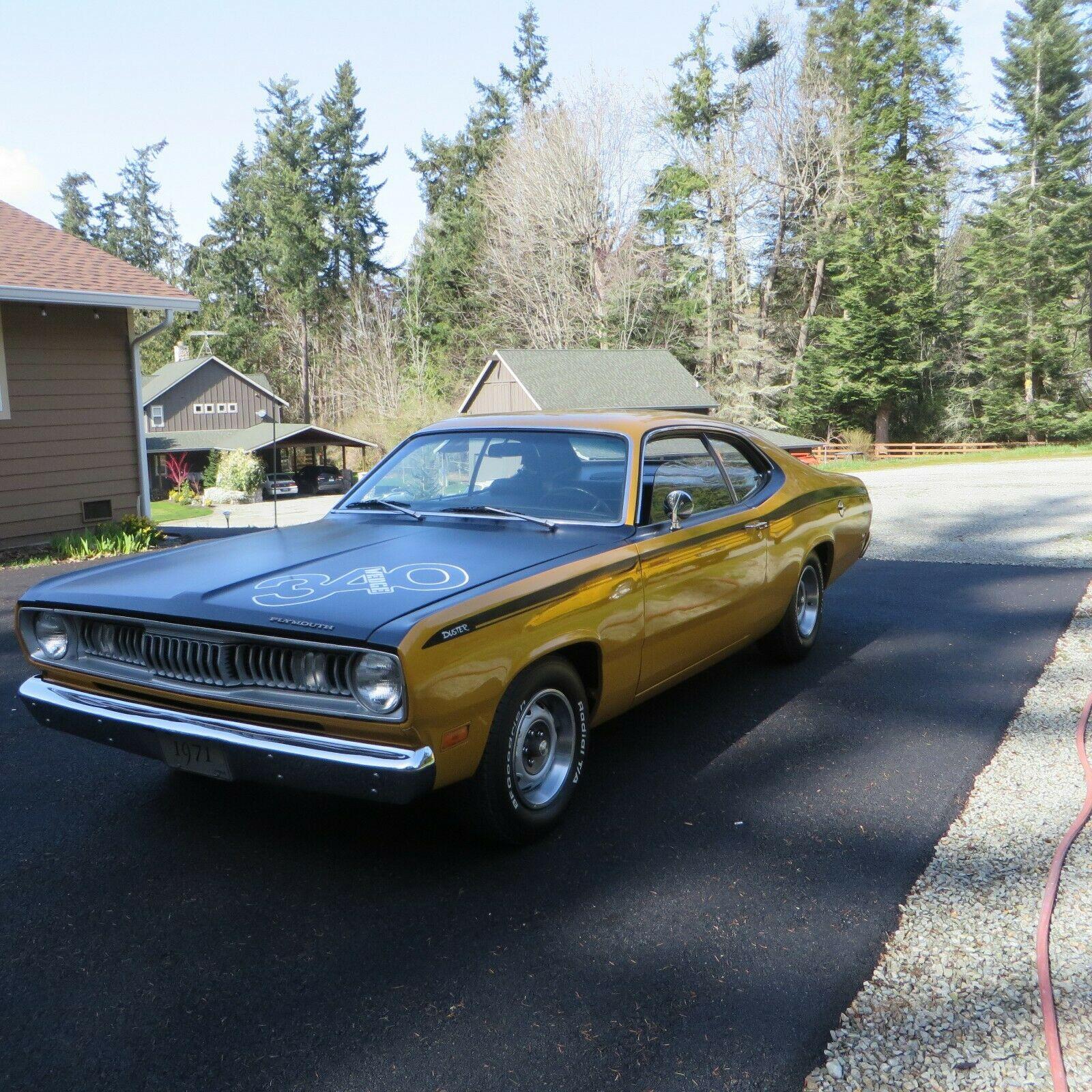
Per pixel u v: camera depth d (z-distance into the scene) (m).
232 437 52.84
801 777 4.20
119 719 3.38
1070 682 5.48
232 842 3.66
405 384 56.53
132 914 3.14
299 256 63.94
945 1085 2.29
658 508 4.33
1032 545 10.94
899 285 45.84
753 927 3.00
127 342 12.94
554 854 3.52
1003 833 3.60
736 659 6.14
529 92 61.84
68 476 12.31
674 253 48.59
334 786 3.03
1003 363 47.75
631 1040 2.47
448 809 3.44
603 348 47.56
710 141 48.59
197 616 3.17
